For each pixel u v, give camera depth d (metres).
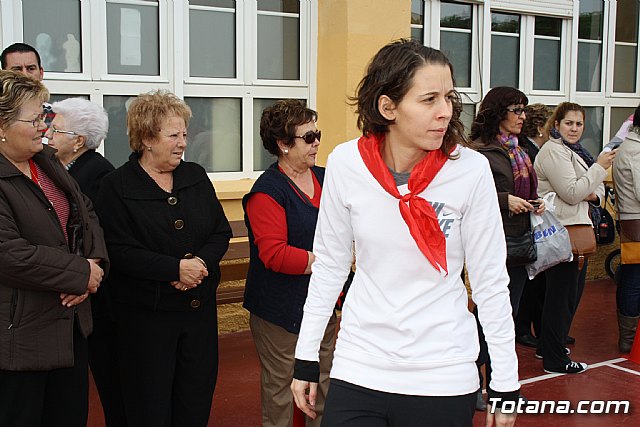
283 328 3.56
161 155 3.42
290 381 3.61
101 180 3.62
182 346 3.52
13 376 2.88
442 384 2.25
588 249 5.25
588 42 8.16
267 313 3.57
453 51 7.15
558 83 7.96
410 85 2.21
